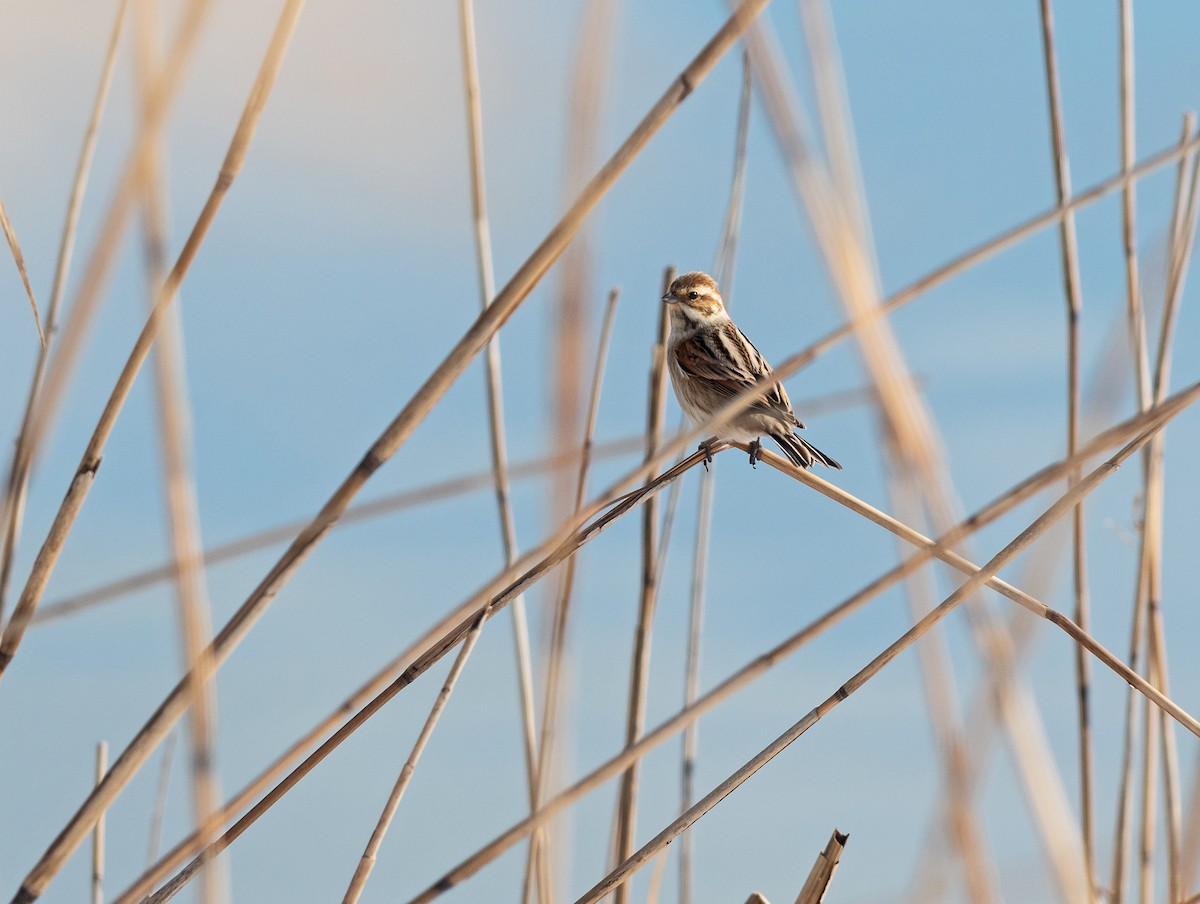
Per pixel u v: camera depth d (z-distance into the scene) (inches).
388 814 278.2
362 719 269.7
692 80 212.2
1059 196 335.9
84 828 226.4
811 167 197.5
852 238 201.0
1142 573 351.3
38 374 251.3
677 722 238.4
